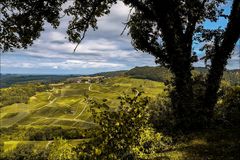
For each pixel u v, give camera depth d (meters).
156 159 12.83
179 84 17.75
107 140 9.35
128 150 9.68
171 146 15.20
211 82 18.39
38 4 15.34
